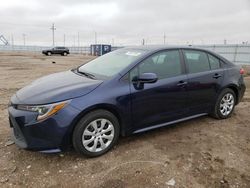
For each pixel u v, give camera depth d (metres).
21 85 9.64
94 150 3.58
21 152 3.72
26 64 21.39
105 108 3.62
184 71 4.46
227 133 4.54
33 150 3.37
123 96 3.70
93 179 3.12
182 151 3.83
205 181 3.11
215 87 4.89
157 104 4.09
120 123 3.84
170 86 4.18
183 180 3.12
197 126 4.83
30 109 3.31
